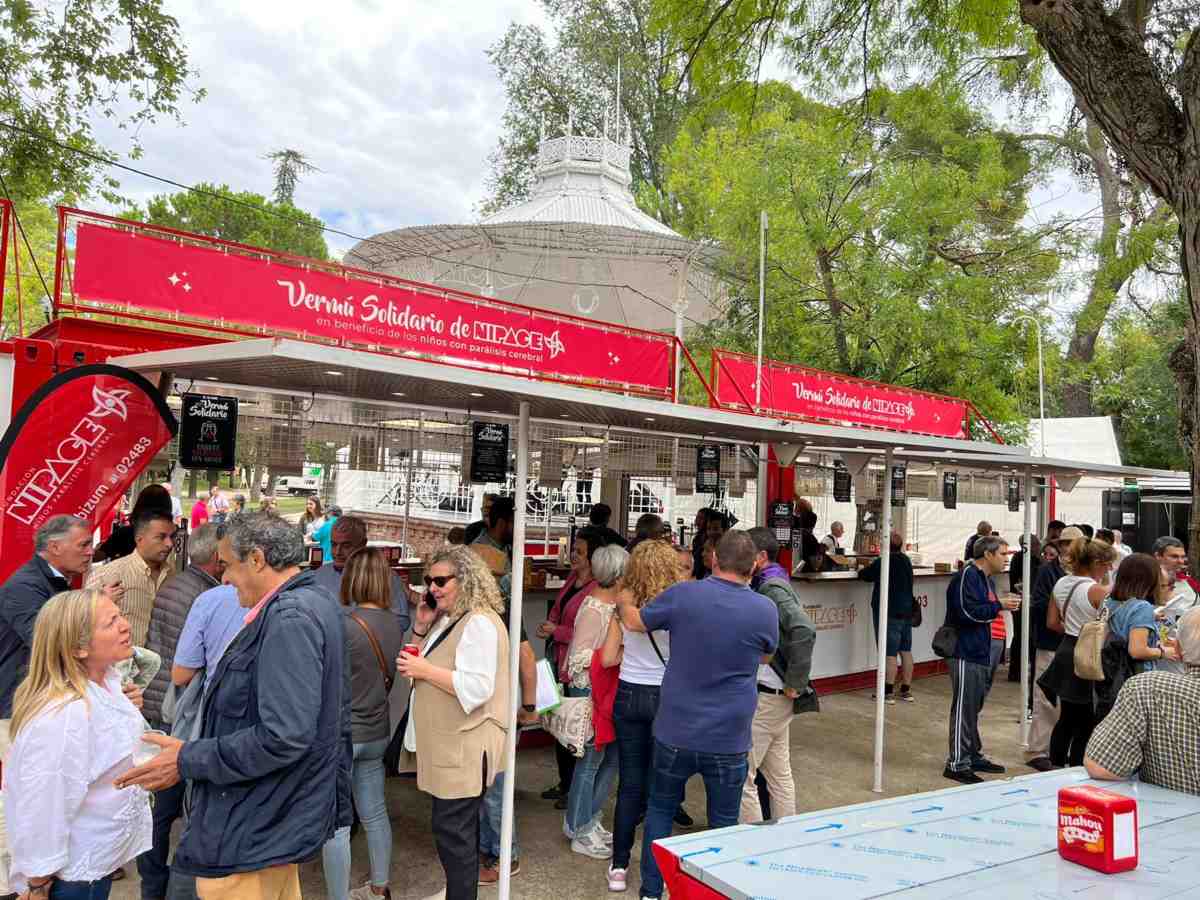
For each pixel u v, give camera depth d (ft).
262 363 9.78
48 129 38.11
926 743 22.71
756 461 30.14
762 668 14.70
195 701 10.25
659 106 89.81
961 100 40.50
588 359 26.27
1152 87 22.54
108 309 17.08
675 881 6.84
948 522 42.83
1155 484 43.96
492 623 10.97
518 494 11.70
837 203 46.98
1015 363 47.75
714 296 55.88
